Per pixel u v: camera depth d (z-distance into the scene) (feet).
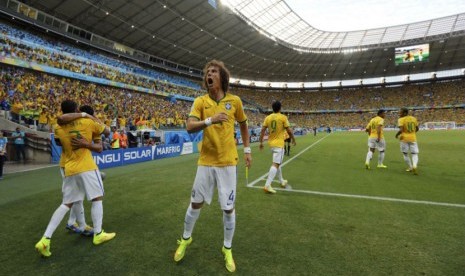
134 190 20.62
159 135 60.34
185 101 135.13
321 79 225.56
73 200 10.99
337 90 231.71
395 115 192.13
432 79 201.57
